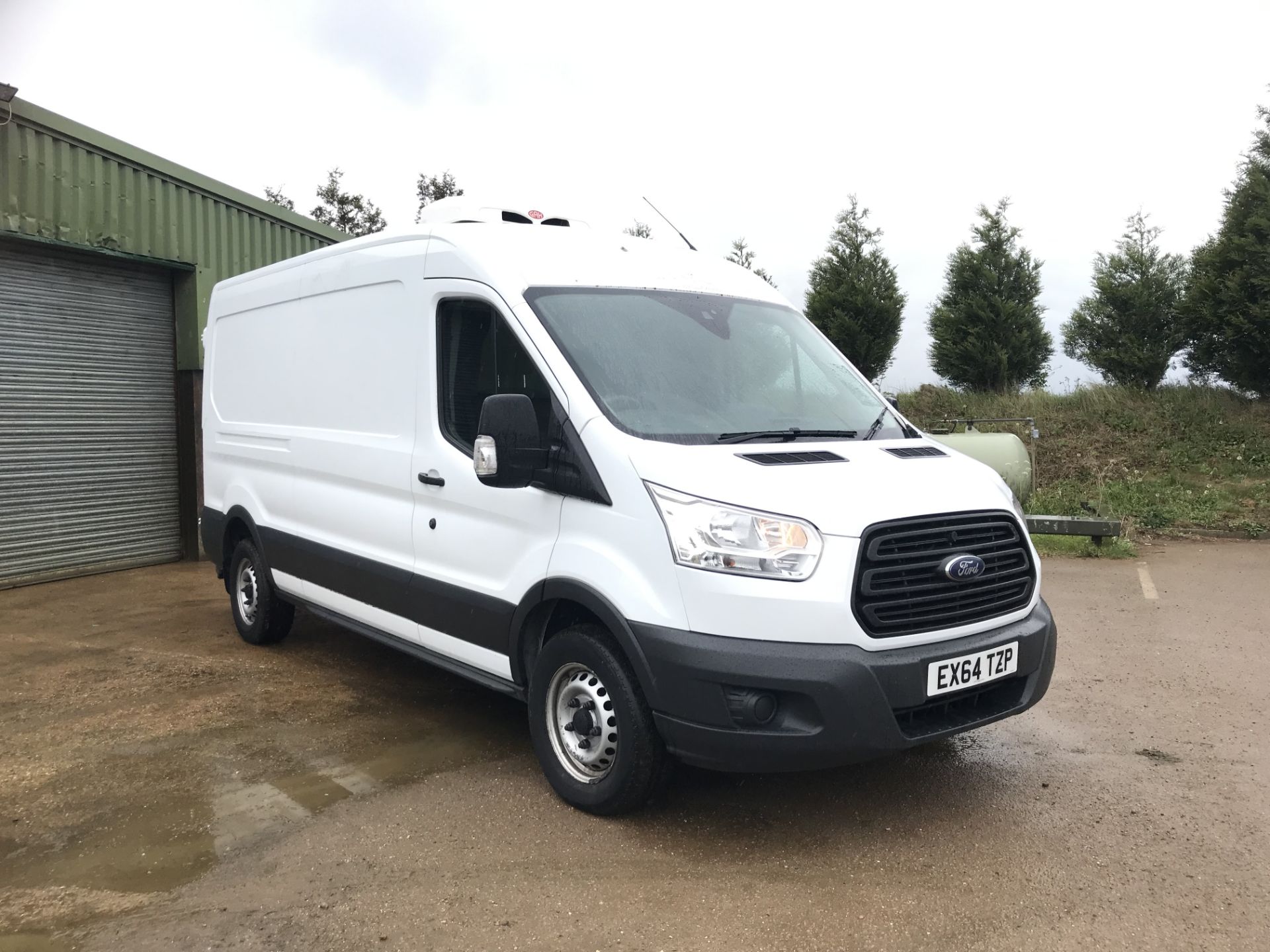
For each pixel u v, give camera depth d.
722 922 2.98
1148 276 16.27
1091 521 9.80
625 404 3.71
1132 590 8.16
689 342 4.16
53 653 6.31
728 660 3.17
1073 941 2.87
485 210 4.82
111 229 9.08
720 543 3.22
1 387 8.52
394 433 4.70
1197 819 3.71
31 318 8.72
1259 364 14.19
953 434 11.48
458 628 4.30
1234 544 10.62
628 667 3.54
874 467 3.62
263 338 6.07
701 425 3.78
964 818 3.74
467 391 4.25
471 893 3.17
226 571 6.71
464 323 4.30
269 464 5.92
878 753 3.23
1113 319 16.45
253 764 4.35
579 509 3.65
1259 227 13.92
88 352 9.23
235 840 3.59
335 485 5.23
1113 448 14.29
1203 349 15.00
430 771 4.25
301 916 3.04
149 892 3.21
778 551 3.18
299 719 4.98
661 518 3.34
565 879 3.26
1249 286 13.98
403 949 2.86
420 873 3.31
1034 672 3.73
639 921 2.99
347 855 3.46
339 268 5.23
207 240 10.06
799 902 3.10
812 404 4.27
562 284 4.11
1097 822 3.70
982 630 3.55
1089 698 5.25
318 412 5.41
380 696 5.37
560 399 3.72
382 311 4.83
